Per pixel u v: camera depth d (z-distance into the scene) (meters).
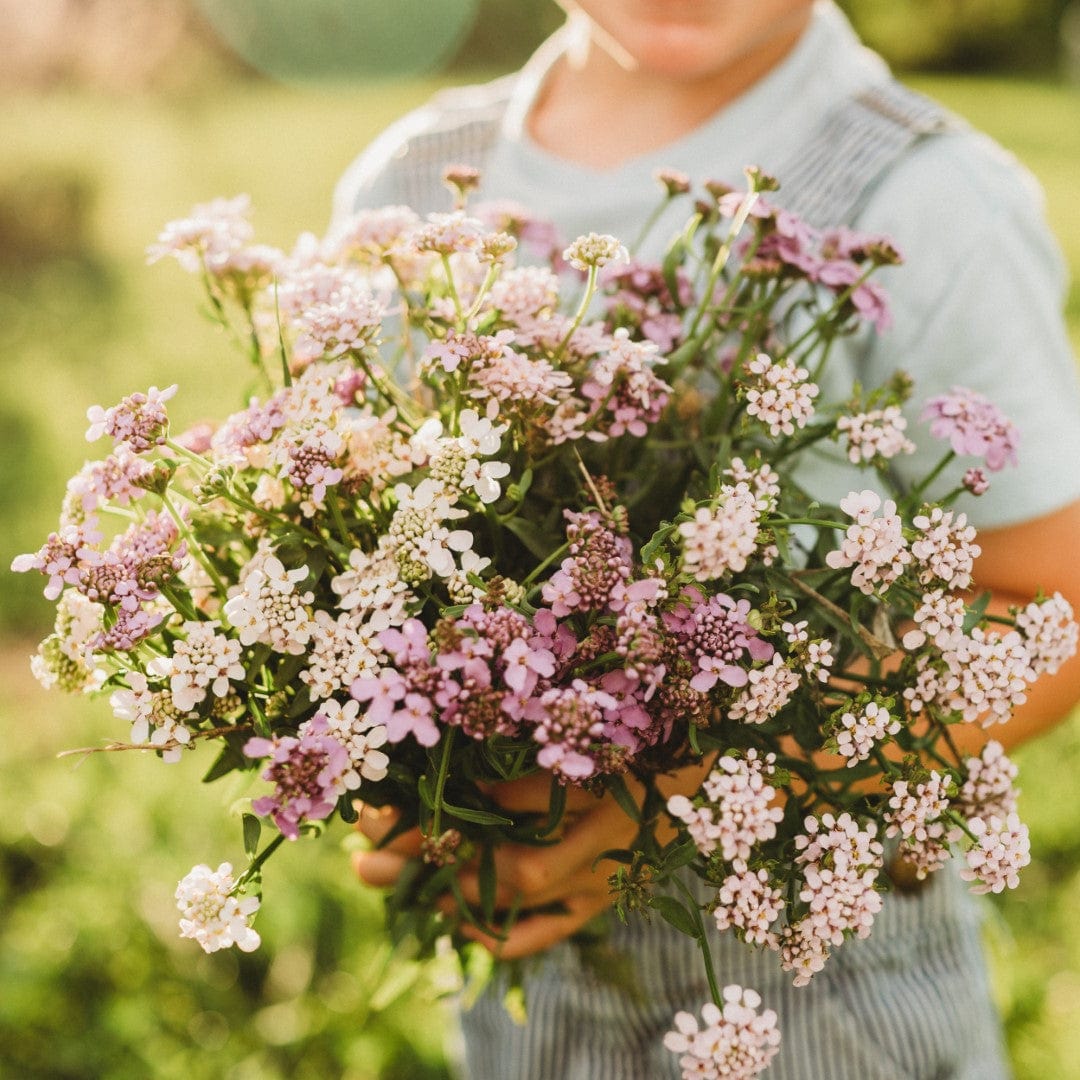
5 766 2.84
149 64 18.09
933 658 0.83
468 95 1.52
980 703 0.80
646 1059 1.23
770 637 0.82
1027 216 1.15
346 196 1.50
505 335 0.82
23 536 4.07
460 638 0.74
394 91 18.61
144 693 0.80
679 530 0.75
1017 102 15.00
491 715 0.73
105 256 8.24
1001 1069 1.38
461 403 0.85
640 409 0.87
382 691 0.75
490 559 0.81
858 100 1.19
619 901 0.81
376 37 21.48
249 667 0.82
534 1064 1.30
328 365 0.86
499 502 0.88
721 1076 0.73
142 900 2.34
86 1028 2.15
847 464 1.14
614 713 0.75
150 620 0.79
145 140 12.37
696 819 0.75
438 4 21.81
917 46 19.53
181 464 0.89
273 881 2.30
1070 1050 2.00
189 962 2.26
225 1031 2.15
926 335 1.10
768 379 0.84
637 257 1.21
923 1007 1.21
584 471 0.84
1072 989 2.15
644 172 1.24
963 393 0.91
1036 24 19.23
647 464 0.95
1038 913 2.30
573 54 1.40
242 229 1.01
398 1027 2.08
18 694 3.26
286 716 0.81
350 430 0.82
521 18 22.89
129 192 10.11
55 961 2.23
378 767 0.75
